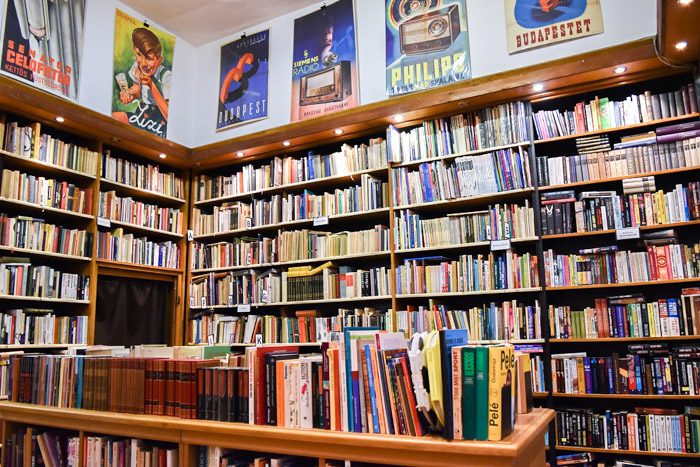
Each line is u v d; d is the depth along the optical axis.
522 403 2.24
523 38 4.54
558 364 3.88
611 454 3.80
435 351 1.76
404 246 4.60
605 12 4.26
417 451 1.71
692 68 3.78
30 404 2.74
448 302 4.70
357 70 5.35
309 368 2.00
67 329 4.64
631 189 3.88
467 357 1.71
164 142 5.56
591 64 3.86
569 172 4.11
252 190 5.62
